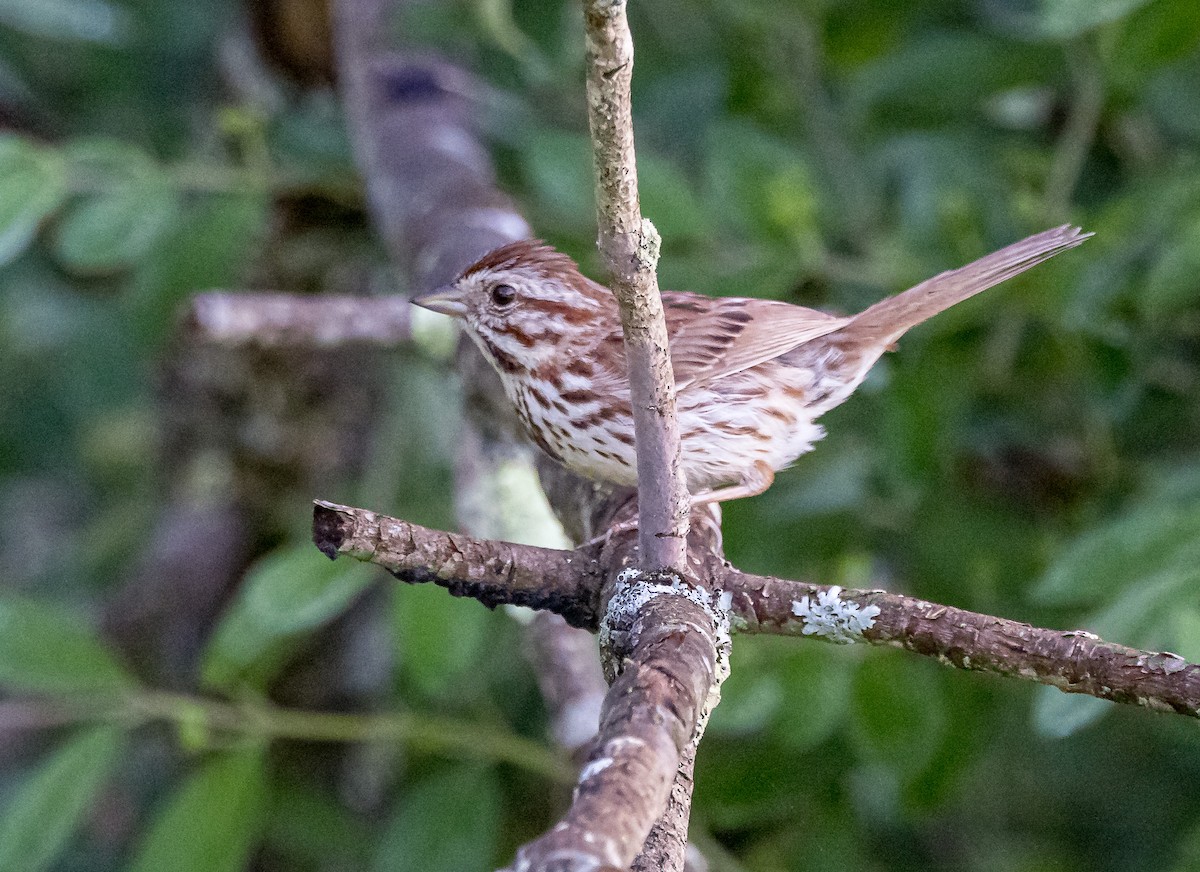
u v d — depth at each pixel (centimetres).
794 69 1129
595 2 469
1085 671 564
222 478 1281
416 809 941
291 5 1214
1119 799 1171
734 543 988
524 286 887
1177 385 1063
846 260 1060
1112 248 932
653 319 561
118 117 1292
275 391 1249
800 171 991
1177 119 1005
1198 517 791
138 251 1021
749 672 890
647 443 600
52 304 1308
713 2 1145
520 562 643
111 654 887
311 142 1159
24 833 838
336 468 1274
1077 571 798
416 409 1200
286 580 851
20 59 1342
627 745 478
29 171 977
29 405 1325
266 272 1251
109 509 1411
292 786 1162
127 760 1257
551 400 880
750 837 1035
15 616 860
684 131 1141
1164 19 907
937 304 917
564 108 1236
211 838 869
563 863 420
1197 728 1036
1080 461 1079
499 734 959
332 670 1235
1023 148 1091
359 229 1237
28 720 1128
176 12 1260
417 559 624
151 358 1162
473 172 1070
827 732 915
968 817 1197
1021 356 1059
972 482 1088
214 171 1079
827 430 1068
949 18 1127
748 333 909
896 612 601
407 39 1142
